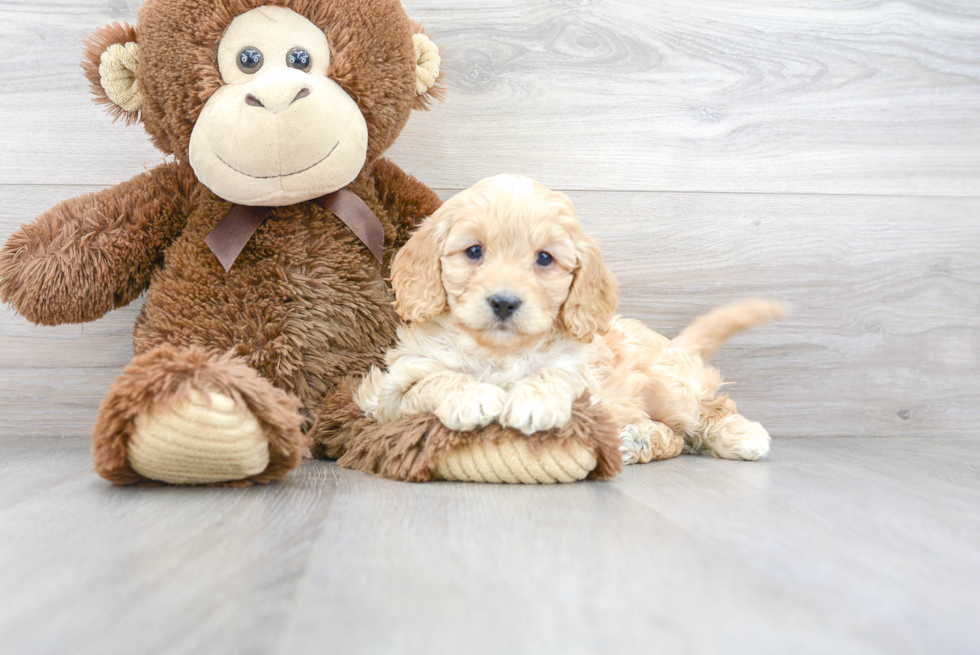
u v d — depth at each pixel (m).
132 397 1.40
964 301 2.63
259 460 1.49
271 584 0.94
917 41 2.58
